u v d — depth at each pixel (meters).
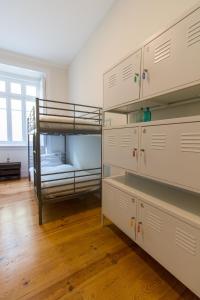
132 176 1.83
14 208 2.21
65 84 3.92
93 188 2.24
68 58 3.53
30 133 3.09
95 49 2.68
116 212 1.53
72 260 1.29
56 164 3.36
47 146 3.84
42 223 1.84
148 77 1.21
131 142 1.36
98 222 1.87
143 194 1.27
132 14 1.91
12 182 3.39
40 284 1.08
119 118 2.17
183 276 0.94
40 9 2.26
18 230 1.70
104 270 1.20
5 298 0.99
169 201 1.14
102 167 1.84
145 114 1.67
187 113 1.40
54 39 2.91
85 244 1.49
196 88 1.05
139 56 1.29
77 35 2.80
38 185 1.82
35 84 4.06
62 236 1.61
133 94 1.36
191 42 0.93
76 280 1.12
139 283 1.10
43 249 1.42
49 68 3.71
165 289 1.06
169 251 1.02
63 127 1.97
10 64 3.30
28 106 4.02
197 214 0.95
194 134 0.89
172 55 1.04
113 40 2.25
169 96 1.27
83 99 3.16
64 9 2.27
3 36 2.81
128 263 1.27
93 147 2.87
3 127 3.81
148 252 1.18
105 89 1.74
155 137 1.13
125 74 1.44
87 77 2.98
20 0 2.12
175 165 1.00
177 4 1.42
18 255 1.34
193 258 0.88
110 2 2.18
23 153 3.84
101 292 1.03
